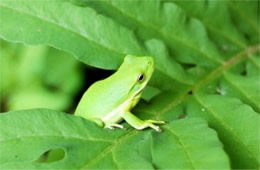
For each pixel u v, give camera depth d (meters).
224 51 0.33
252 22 0.35
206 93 0.30
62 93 0.41
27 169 0.26
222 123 0.28
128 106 0.29
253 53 0.33
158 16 0.32
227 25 0.34
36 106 0.41
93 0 0.31
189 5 0.33
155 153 0.27
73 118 0.28
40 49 0.41
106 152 0.27
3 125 0.27
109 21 0.30
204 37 0.32
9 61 0.41
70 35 0.30
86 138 0.28
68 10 0.30
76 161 0.27
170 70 0.31
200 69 0.31
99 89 0.30
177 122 0.28
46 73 0.41
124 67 0.30
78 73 0.41
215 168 0.26
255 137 0.28
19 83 0.41
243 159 0.27
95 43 0.30
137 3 0.32
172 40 0.32
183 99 0.30
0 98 0.41
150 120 0.28
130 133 0.28
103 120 0.29
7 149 0.27
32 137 0.27
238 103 0.29
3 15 0.29
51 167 0.26
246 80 0.31
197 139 0.27
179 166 0.26
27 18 0.29
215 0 0.33
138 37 0.31
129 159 0.27
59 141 0.27
